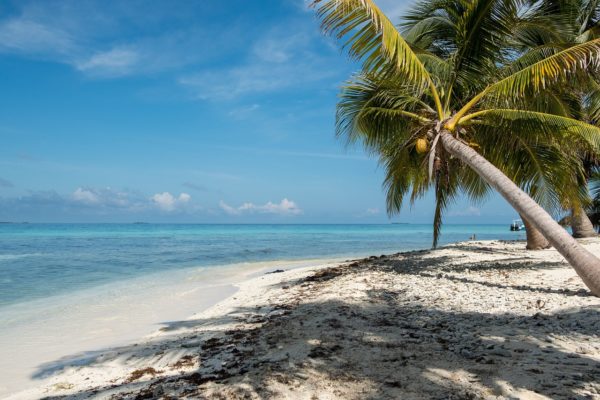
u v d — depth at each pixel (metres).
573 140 9.63
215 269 17.77
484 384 3.39
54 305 9.83
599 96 14.59
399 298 7.72
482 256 14.52
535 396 3.10
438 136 9.62
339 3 6.88
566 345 4.38
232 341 5.68
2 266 18.48
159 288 12.41
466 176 14.31
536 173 10.43
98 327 7.63
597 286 6.13
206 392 3.65
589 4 14.38
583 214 19.95
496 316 5.94
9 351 6.17
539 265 11.26
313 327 5.74
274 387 3.58
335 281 10.69
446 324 5.64
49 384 4.80
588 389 3.18
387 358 4.23
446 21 11.27
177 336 6.57
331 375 3.81
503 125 9.73
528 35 11.66
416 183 14.96
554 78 8.00
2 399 4.40
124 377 4.76
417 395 3.26
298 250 30.12
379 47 8.00
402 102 10.90
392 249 31.45
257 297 9.72
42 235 63.09
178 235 65.38
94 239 48.91
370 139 13.03
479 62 9.76
